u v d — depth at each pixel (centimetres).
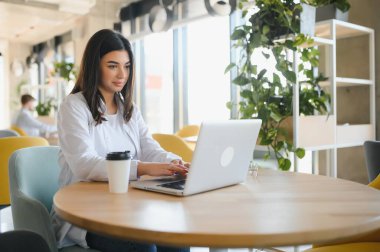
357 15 332
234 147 129
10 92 1004
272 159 355
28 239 93
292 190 127
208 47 516
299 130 254
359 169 334
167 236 82
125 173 122
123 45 162
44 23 735
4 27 789
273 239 80
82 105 155
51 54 929
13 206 139
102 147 159
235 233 81
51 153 168
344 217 93
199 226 86
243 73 287
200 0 505
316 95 274
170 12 512
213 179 124
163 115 618
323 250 140
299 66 289
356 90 337
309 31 261
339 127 285
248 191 125
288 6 261
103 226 90
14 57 1001
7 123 1004
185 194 117
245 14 296
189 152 310
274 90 274
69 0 588
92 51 158
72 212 99
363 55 330
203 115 531
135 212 99
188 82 572
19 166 146
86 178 143
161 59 611
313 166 347
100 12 662
